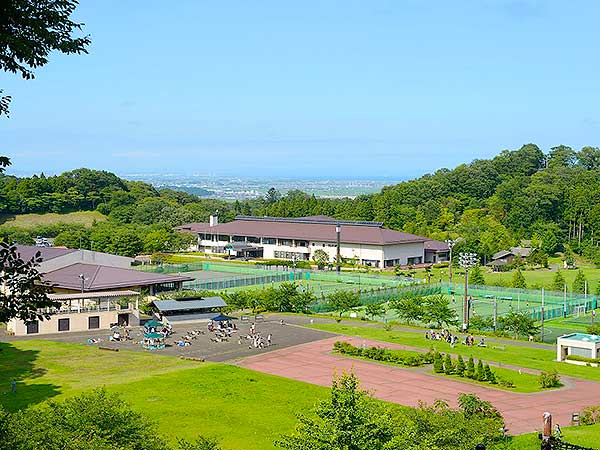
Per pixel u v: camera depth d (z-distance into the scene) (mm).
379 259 178625
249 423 55844
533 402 65000
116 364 76938
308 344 91000
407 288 134750
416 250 188875
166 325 98875
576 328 107812
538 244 196250
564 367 80375
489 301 130625
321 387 68938
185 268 171125
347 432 31234
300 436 32312
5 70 21703
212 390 66188
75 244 181125
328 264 180875
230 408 60188
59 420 39156
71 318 98438
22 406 58312
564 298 124000
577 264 193750
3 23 21062
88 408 40281
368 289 136500
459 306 124438
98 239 181750
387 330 101312
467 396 52938
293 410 60188
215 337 93688
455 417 45094
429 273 158500
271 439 51656
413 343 92125
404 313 107562
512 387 70812
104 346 87688
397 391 68250
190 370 74125
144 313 114750
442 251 192375
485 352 87688
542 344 95062
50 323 96500
